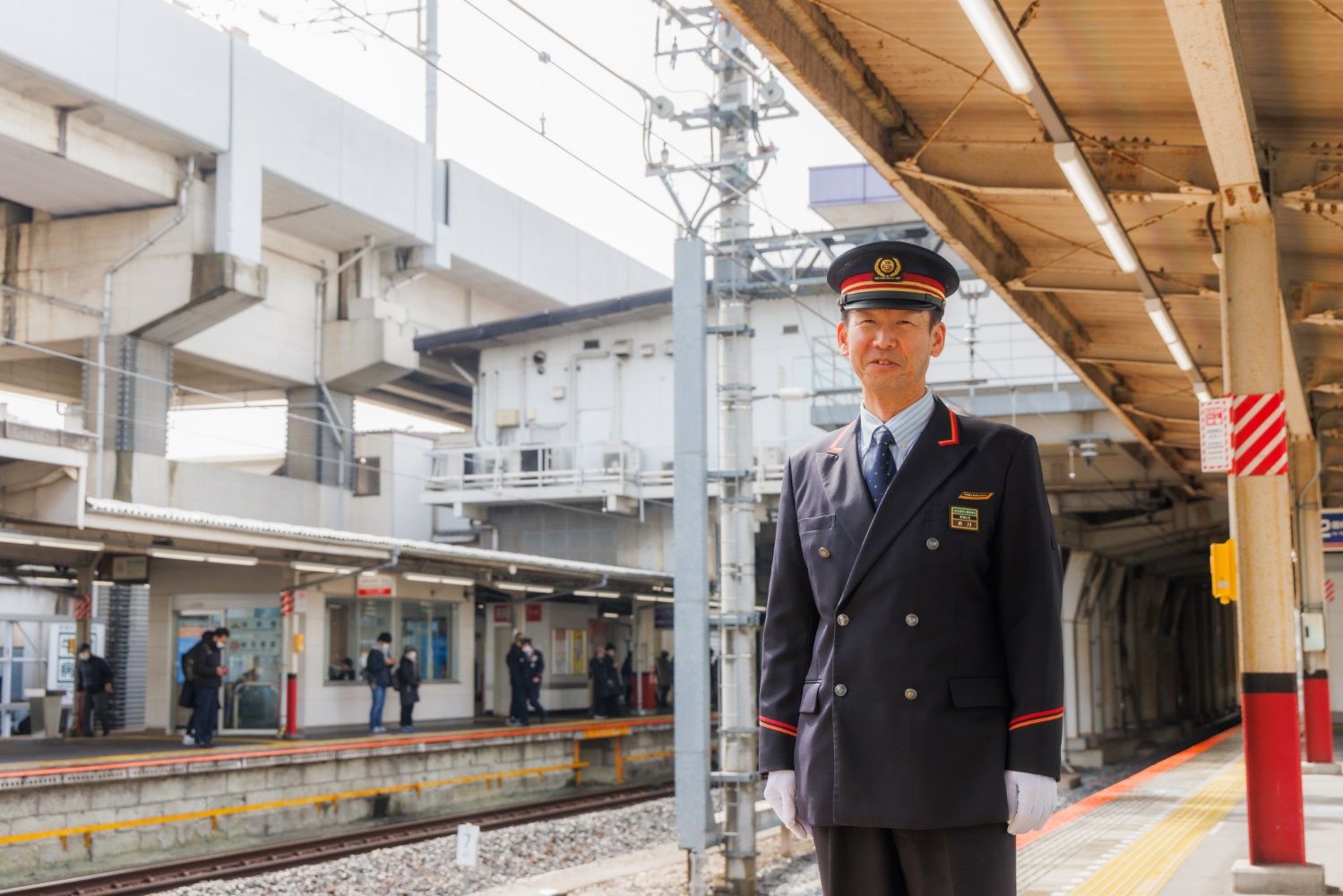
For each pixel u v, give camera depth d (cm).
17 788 1580
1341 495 2630
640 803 2427
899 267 291
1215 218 1127
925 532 281
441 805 2338
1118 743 3441
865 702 279
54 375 3694
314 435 3759
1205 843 1028
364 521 3828
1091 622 3130
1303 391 1647
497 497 3538
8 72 2622
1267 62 827
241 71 3122
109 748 2092
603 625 3553
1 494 1886
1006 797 273
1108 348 1700
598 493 3403
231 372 3628
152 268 3155
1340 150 951
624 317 3603
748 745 1480
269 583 2419
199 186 3148
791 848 1709
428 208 3800
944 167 1014
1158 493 2755
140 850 1752
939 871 275
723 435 1493
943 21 823
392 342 3800
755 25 741
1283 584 873
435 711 2828
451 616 2927
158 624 2516
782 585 305
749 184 1490
